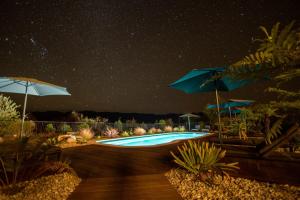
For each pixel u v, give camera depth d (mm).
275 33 810
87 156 4961
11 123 6820
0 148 2525
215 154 2758
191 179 2771
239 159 2773
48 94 6105
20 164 2699
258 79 970
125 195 2305
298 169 2230
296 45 786
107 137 11438
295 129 1736
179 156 4375
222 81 3586
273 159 2424
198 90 4355
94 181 2854
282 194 2072
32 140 2939
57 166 3221
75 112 15000
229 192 2234
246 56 903
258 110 1198
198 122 20062
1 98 6965
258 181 2512
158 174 3174
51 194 2355
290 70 854
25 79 4535
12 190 2461
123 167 3695
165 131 17906
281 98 1076
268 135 1293
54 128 10352
